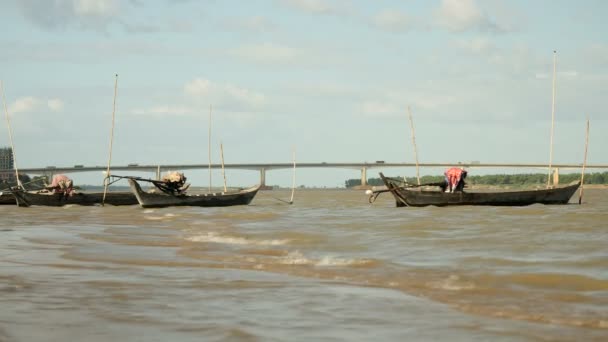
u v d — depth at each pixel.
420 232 26.28
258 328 10.84
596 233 24.77
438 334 10.52
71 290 14.32
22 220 43.16
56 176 66.81
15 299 13.18
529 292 13.82
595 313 11.82
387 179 52.88
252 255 20.75
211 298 13.46
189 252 21.80
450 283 14.98
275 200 96.50
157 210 54.41
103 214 49.59
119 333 10.45
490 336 10.38
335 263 18.53
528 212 39.31
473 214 38.56
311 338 10.23
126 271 17.52
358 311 12.19
